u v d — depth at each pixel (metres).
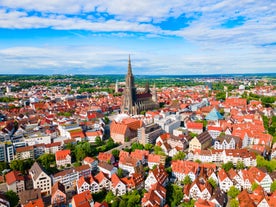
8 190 192.25
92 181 190.62
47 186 196.88
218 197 173.38
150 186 197.62
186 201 178.62
